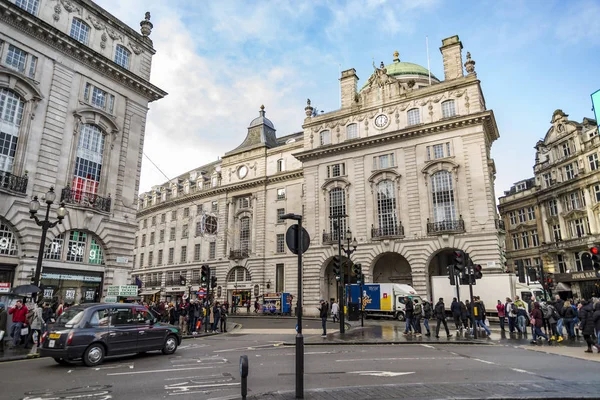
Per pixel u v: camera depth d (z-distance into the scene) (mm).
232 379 9281
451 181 34500
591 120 45719
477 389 7406
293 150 48000
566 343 16391
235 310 46031
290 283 44156
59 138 23312
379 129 39156
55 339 11328
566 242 46906
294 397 6875
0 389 8438
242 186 50750
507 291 27703
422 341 16828
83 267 23859
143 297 59469
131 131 27891
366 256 36812
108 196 25609
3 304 18031
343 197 39812
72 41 24031
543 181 52250
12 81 21469
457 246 32812
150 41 30516
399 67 46594
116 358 12953
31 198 21562
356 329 23188
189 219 56625
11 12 21234
